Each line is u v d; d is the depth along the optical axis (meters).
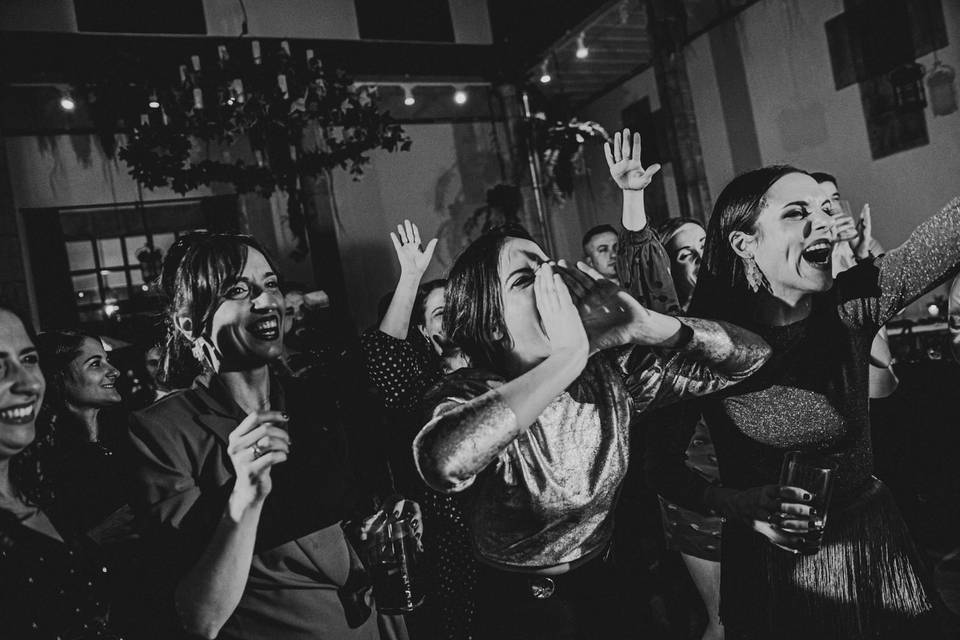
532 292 1.41
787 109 6.66
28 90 6.19
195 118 5.04
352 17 7.36
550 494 1.35
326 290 6.00
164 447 1.26
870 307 1.34
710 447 2.37
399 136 5.82
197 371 1.43
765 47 6.78
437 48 7.38
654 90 8.20
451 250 7.86
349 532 1.59
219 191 6.86
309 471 1.39
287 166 5.68
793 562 1.34
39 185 6.20
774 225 1.38
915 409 3.24
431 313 2.60
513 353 1.44
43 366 1.29
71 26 6.14
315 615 1.32
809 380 1.38
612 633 1.39
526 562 1.37
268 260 1.42
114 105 5.09
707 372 1.38
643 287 2.18
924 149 5.62
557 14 6.76
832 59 6.21
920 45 5.54
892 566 1.34
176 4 6.55
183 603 1.11
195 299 1.32
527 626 1.34
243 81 5.14
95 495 1.67
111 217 6.48
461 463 1.08
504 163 8.20
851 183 6.22
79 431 2.30
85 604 1.15
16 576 1.09
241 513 1.08
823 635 1.32
